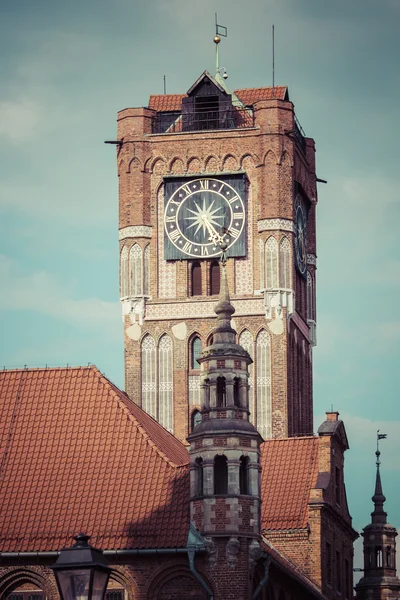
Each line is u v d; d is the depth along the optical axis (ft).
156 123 453.17
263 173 442.91
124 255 447.01
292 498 353.51
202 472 277.64
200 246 442.09
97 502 284.20
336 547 370.12
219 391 282.36
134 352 441.68
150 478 286.25
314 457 362.53
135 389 440.04
